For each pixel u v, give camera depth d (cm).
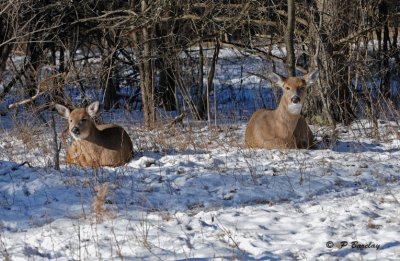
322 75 1922
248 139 1630
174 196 1181
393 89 2448
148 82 2047
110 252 925
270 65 2391
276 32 2309
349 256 860
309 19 1981
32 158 1530
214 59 2284
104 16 2131
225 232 983
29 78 2131
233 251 895
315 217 1042
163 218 1069
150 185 1239
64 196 1191
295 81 1571
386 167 1341
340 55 1992
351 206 1089
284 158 1427
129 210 1111
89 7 2220
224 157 1448
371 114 1897
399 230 954
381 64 2302
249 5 2014
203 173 1300
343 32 2008
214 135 1777
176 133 1761
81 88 2186
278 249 906
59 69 2430
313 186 1216
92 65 2606
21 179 1292
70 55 2242
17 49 2447
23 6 2098
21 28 2022
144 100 2031
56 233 1016
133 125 2052
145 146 1642
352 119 2016
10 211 1137
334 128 1772
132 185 1239
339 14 1967
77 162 1474
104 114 2373
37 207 1151
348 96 2075
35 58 2302
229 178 1267
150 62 2070
